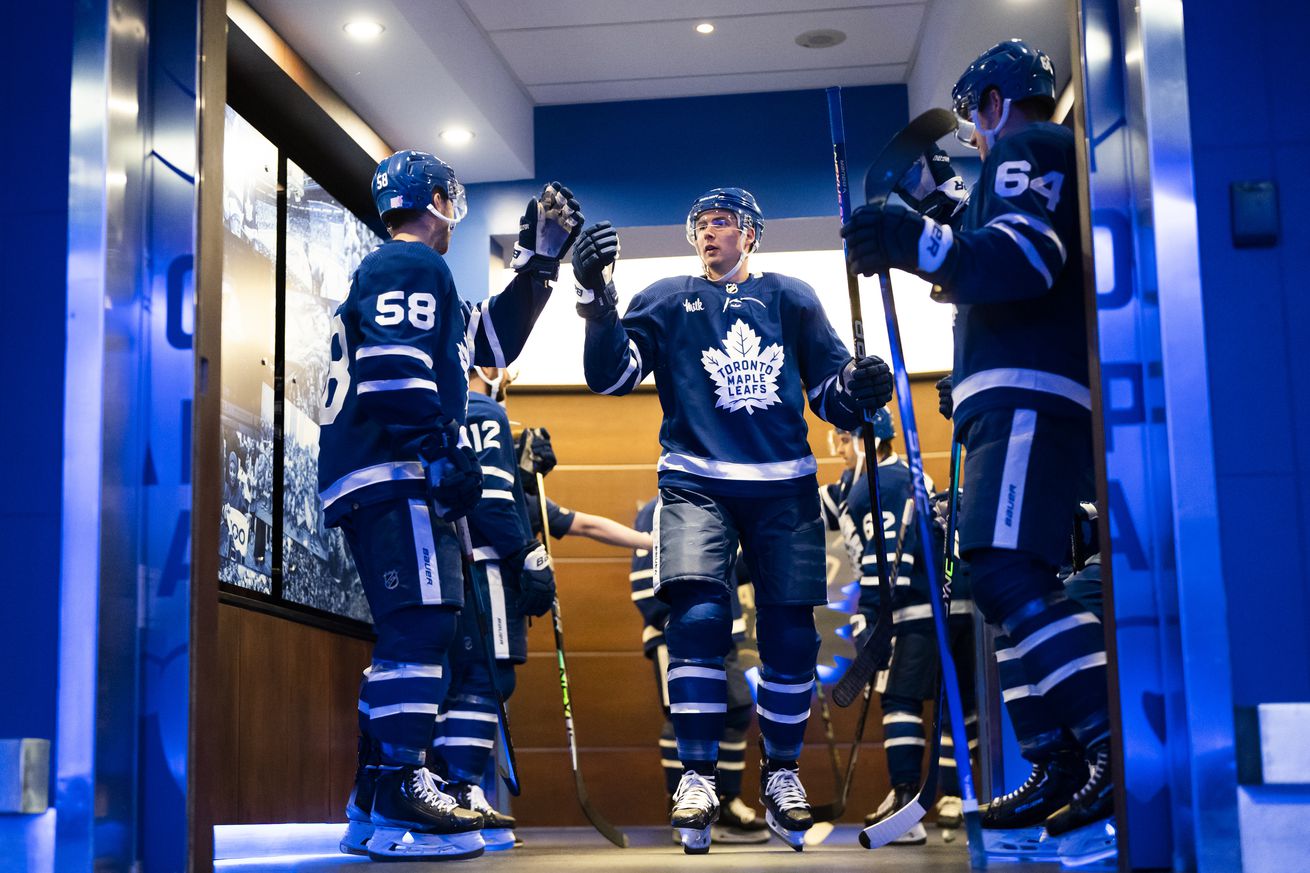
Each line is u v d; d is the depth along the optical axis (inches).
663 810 249.4
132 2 86.2
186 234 85.7
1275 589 73.5
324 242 211.3
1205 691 72.9
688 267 261.6
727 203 142.1
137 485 83.7
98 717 78.5
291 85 184.7
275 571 184.7
